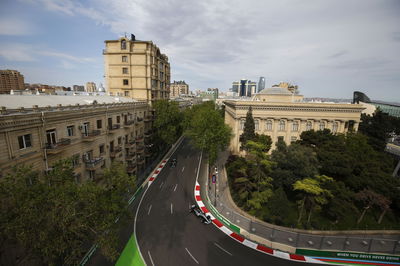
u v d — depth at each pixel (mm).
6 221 10273
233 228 23891
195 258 19391
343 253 19734
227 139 40219
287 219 26656
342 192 25297
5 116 14547
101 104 28016
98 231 15039
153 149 47906
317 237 21938
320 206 25250
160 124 44531
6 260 14547
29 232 10453
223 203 30375
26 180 12867
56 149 19031
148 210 27656
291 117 48219
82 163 23938
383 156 35250
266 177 28812
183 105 87688
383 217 27578
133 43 45000
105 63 46031
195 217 26344
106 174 18625
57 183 13758
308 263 19234
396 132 55875
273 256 19969
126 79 45969
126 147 34875
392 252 19938
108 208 15898
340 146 32719
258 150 30188
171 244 21188
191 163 48469
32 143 17297
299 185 24469
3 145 14703
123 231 23000
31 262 14859
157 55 51844
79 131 23234
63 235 11539
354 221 26828
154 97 49406
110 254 14562
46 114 18281
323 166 30344
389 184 26656
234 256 19828
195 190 34188
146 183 36125
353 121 47375
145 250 20172
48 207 11508
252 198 28641
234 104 49344
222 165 47625
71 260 13664
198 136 40688
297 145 31641
